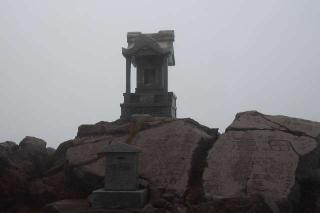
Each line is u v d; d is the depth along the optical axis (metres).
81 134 22.50
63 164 21.16
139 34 28.33
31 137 25.83
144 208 14.94
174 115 27.61
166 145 18.98
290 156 16.69
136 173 16.09
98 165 18.77
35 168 21.91
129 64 26.58
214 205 14.63
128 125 21.64
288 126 18.50
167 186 16.95
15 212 17.39
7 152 23.14
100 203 15.51
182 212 14.75
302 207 15.99
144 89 26.48
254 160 16.92
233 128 18.75
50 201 18.20
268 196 14.79
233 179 16.38
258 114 19.80
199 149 18.56
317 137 17.56
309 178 16.50
